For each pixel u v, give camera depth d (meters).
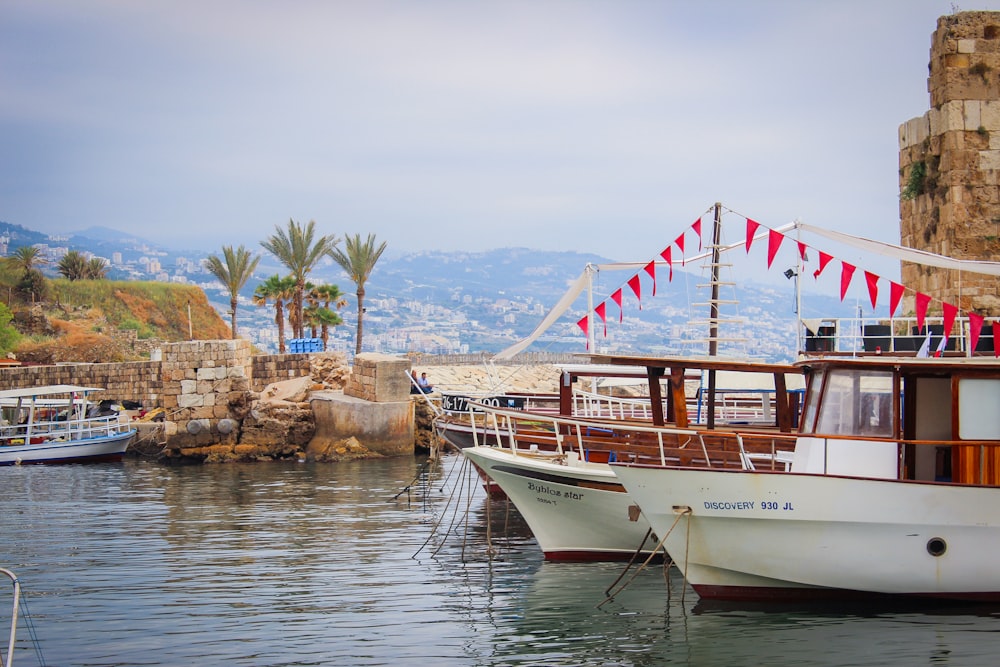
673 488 18.05
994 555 17.30
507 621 17.86
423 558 23.80
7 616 18.59
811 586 17.88
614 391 45.94
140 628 17.61
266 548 25.20
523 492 23.44
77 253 115.38
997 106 27.70
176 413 49.34
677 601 18.95
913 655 15.22
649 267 24.05
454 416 38.94
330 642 16.67
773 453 21.19
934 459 18.38
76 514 31.62
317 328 82.81
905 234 30.08
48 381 61.00
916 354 20.58
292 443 49.47
